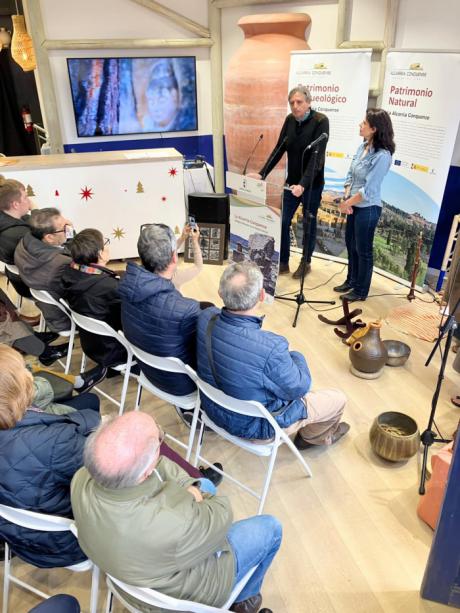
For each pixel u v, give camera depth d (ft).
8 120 23.15
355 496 7.54
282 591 6.21
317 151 11.28
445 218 13.42
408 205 12.87
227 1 16.26
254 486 7.73
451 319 7.13
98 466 3.82
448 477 5.03
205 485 5.51
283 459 8.24
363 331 10.43
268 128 16.22
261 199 11.56
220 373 6.12
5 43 17.24
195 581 4.36
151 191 14.79
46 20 15.72
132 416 4.11
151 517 3.93
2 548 6.52
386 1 13.64
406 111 12.17
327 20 14.96
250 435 6.62
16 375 4.75
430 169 12.03
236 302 5.98
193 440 8.10
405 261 13.50
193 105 18.19
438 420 8.93
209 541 4.24
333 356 10.80
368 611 5.98
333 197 14.60
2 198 10.47
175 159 14.61
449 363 10.53
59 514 4.87
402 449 7.68
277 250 11.91
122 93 17.11
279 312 12.53
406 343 11.25
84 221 14.53
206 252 15.08
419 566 6.52
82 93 16.69
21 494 4.66
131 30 16.63
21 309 13.00
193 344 7.04
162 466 4.97
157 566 3.99
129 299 6.92
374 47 14.15
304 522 7.13
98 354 8.59
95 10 16.06
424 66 11.46
